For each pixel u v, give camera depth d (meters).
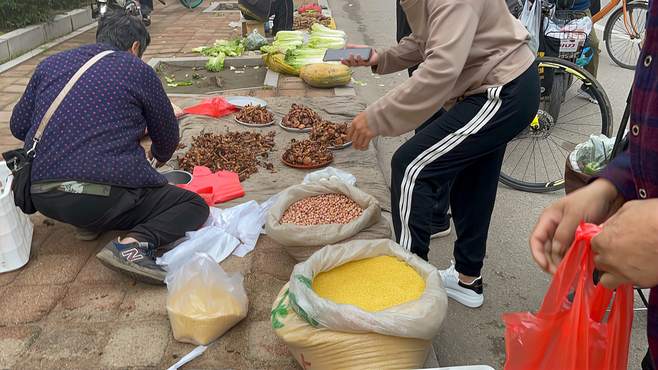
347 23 10.40
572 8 4.38
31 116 2.97
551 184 4.03
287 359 2.32
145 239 2.82
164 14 11.23
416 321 1.99
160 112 3.04
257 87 6.16
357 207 3.08
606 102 3.84
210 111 5.16
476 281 2.83
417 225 2.40
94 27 9.54
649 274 0.91
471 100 2.31
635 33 7.20
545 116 4.30
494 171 2.54
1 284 2.81
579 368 1.18
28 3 8.05
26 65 7.05
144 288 2.79
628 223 0.91
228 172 3.93
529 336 1.29
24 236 3.01
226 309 2.40
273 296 2.72
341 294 2.23
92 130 2.78
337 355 2.01
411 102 2.13
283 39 6.86
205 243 2.98
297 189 3.19
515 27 2.32
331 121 5.06
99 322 2.54
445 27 2.07
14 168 2.83
